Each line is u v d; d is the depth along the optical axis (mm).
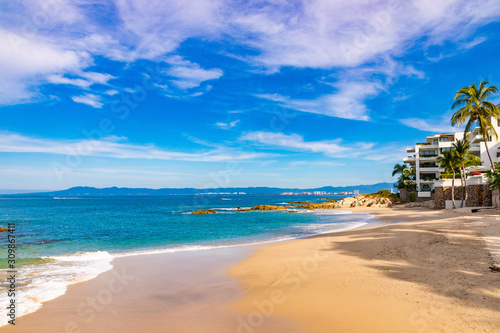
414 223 24969
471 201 39906
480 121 35594
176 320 7371
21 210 66750
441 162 45156
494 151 52000
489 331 5855
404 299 7801
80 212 60625
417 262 11328
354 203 72438
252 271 12180
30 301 8820
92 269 12805
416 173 67688
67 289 10000
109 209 71438
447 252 12266
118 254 16562
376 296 8195
